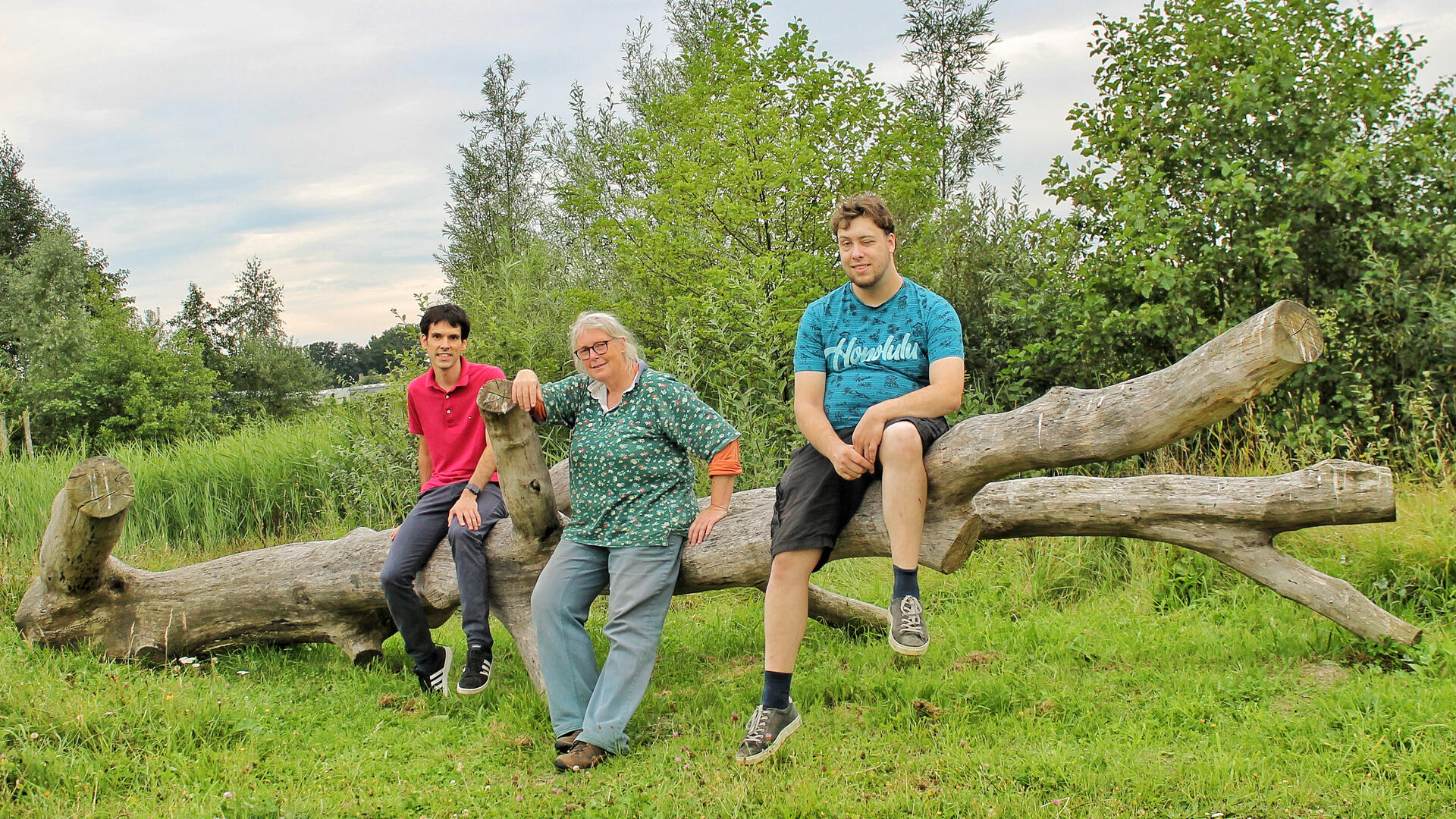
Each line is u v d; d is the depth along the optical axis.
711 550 4.15
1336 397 6.37
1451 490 5.12
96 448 20.48
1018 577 5.50
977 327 8.29
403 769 3.52
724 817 2.98
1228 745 3.17
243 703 4.04
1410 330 6.41
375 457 8.75
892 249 3.49
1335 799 2.79
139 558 7.95
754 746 3.31
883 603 5.40
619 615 3.69
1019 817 2.82
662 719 3.96
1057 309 7.35
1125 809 2.84
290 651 5.10
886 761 3.29
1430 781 2.84
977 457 3.27
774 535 3.48
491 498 4.42
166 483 9.09
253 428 10.75
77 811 3.03
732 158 8.94
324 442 9.34
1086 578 5.46
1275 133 6.90
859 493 3.50
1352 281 6.80
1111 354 7.16
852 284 3.58
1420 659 3.69
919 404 3.32
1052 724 3.48
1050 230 7.38
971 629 4.75
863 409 3.45
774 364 7.72
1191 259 6.95
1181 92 7.08
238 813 3.05
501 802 3.22
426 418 4.57
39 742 3.45
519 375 4.01
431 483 4.55
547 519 4.25
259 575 4.84
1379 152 6.41
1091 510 4.04
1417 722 3.17
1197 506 3.96
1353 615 3.86
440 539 4.49
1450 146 6.58
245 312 41.59
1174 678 3.77
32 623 4.66
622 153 10.30
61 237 27.22
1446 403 6.27
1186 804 2.85
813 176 8.80
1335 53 6.82
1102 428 3.09
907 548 3.23
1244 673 3.78
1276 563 3.97
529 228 17.83
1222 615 4.56
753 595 5.87
